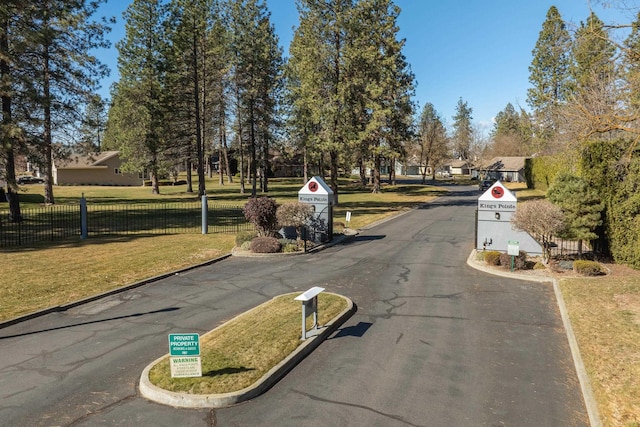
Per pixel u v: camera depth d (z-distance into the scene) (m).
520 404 5.77
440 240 19.28
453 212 30.81
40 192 44.44
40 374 6.55
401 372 6.67
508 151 84.12
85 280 11.75
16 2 19.41
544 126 31.50
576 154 16.28
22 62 20.28
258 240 16.08
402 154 43.94
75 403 5.71
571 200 14.06
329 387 6.18
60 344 7.72
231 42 41.66
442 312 9.60
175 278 12.51
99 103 24.98
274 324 8.32
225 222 24.88
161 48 40.88
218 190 51.94
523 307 9.99
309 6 31.66
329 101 31.66
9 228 21.48
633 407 5.55
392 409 5.61
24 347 7.59
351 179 85.50
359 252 16.56
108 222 24.52
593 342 7.64
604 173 14.12
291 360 6.82
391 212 30.67
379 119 33.72
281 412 5.51
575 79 27.81
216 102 45.28
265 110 42.78
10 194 22.61
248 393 5.82
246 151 50.31
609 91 10.85
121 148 44.12
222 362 6.66
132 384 6.24
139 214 28.47
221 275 12.89
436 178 99.12
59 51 22.45
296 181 73.25
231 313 9.45
